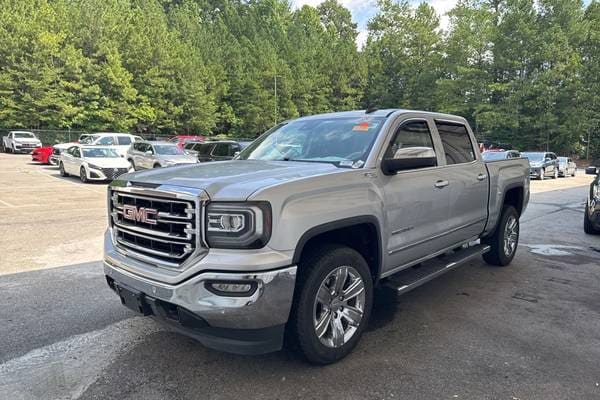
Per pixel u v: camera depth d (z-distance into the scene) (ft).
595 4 152.25
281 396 9.65
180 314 9.50
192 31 211.20
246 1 327.06
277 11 312.91
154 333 12.78
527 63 141.90
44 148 84.53
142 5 237.04
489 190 17.78
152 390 9.87
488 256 20.01
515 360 11.32
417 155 12.55
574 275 18.98
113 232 11.74
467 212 16.29
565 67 133.18
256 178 10.11
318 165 11.94
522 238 26.68
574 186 65.92
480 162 17.51
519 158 21.22
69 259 20.95
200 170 11.42
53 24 142.82
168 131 167.53
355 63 200.95
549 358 11.45
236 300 9.06
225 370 10.73
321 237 11.28
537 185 67.72
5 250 22.59
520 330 13.20
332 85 199.00
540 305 15.34
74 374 10.57
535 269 19.89
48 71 132.67
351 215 10.87
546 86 134.62
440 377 10.47
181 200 9.57
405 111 14.17
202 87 168.45
